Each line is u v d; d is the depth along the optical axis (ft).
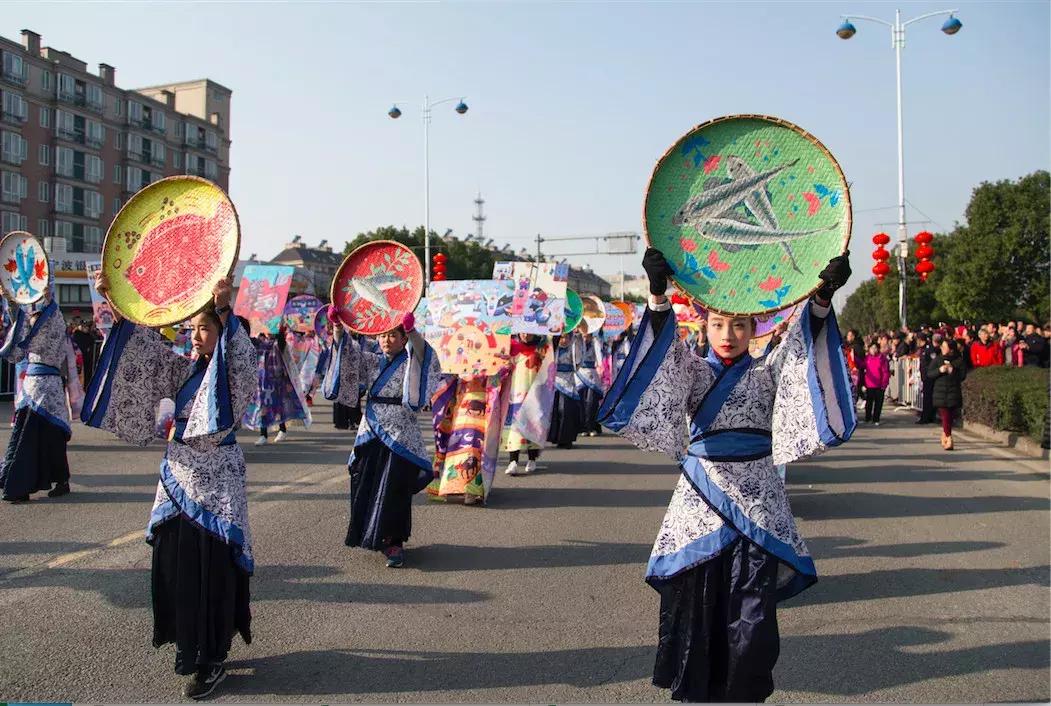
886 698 13.02
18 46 156.76
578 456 38.22
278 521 23.98
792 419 11.21
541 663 14.17
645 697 12.92
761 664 10.47
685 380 11.35
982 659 14.55
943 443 40.83
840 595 17.97
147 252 13.55
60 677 13.32
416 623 15.99
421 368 20.10
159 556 13.16
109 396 13.26
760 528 10.87
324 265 253.03
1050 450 36.88
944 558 20.77
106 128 178.19
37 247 26.30
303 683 13.30
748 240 11.32
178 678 13.37
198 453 13.26
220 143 212.64
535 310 30.96
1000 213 123.34
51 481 26.66
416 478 19.95
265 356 41.19
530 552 21.12
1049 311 118.11
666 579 11.21
